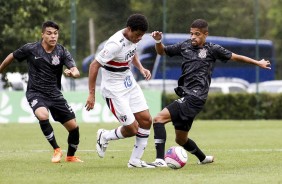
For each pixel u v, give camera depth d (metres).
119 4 90.31
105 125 68.56
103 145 31.75
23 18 78.88
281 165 31.67
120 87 30.48
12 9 78.38
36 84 33.59
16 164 32.59
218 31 91.38
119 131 31.06
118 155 37.41
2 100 73.00
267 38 114.75
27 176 27.88
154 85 90.31
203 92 30.80
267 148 41.94
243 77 102.25
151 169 30.03
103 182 25.89
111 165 32.16
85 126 66.88
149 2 89.25
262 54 98.44
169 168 30.27
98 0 91.31
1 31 78.31
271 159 34.66
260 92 82.75
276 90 94.25
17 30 78.62
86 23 94.19
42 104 33.31
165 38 82.88
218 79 103.06
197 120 80.88
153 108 75.12
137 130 30.72
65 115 33.59
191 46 31.25
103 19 91.31
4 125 68.88
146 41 96.06
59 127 65.94
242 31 91.88
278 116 82.69
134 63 32.78
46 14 80.31
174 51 31.64
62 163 33.06
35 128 64.06
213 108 82.56
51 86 33.62
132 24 29.72
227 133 57.12
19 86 79.81
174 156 29.56
